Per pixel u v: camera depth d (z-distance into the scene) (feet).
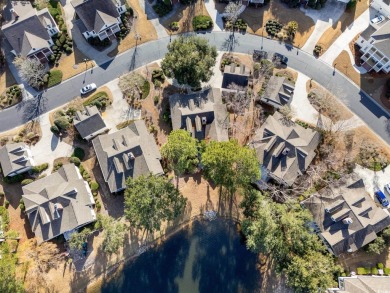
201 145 272.92
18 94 307.37
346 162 289.53
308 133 282.56
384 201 276.82
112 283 266.16
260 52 317.63
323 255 252.83
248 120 303.07
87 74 315.99
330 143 295.48
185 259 272.92
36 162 291.58
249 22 330.34
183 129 282.77
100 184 284.41
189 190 285.23
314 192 274.57
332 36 326.24
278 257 242.78
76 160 285.23
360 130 301.22
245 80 298.56
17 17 308.19
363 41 313.53
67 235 264.72
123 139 278.46
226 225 279.49
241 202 265.95
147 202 234.79
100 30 310.65
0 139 296.30
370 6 330.75
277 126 281.54
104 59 320.29
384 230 256.32
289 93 300.61
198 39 290.97
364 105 307.99
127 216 245.24
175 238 276.62
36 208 256.73
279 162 272.31
